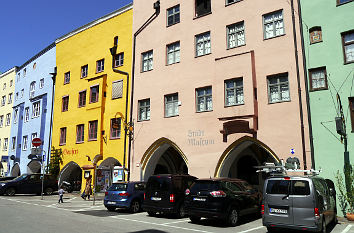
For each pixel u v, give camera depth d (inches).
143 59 852.6
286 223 354.3
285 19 611.8
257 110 609.9
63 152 1045.8
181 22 776.3
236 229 400.2
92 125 962.7
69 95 1086.4
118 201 552.7
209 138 667.4
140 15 884.6
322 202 366.3
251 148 810.8
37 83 1312.7
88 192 791.7
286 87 594.9
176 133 726.5
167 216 518.3
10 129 1493.6
